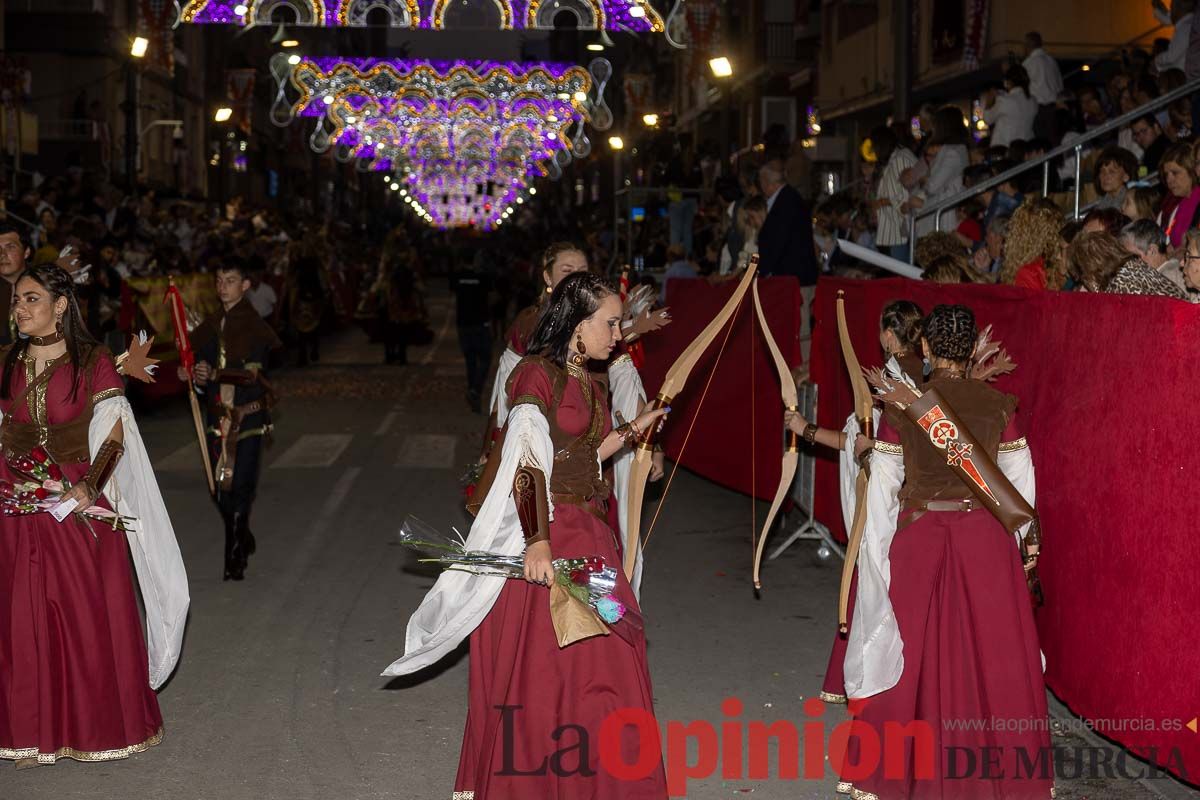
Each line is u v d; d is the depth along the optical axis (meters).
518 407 4.50
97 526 5.27
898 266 9.43
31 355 5.33
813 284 11.26
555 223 63.84
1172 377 4.90
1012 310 6.69
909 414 4.87
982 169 11.79
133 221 23.22
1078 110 14.53
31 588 5.18
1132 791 5.09
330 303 32.34
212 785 5.12
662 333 13.48
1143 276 6.32
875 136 13.07
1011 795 4.73
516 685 4.47
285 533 9.80
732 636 7.27
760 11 39.28
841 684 5.84
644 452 5.06
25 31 43.22
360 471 12.68
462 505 10.90
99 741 5.21
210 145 59.56
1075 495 5.80
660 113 28.44
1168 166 8.13
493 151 45.97
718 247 16.52
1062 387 6.02
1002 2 21.92
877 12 28.64
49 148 41.09
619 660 4.51
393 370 24.11
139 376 5.48
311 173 84.94
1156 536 5.01
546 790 4.41
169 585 5.55
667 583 8.48
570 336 4.60
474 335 17.38
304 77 37.19
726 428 11.49
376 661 6.77
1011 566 4.86
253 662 6.74
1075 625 5.80
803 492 9.46
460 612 4.58
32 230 17.19
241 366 8.36
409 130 38.47
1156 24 21.86
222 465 8.36
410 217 94.12
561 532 4.57
